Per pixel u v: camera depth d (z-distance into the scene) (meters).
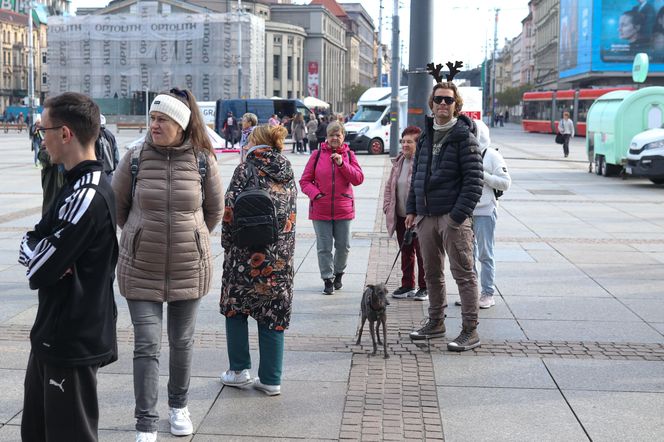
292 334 6.49
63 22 73.31
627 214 14.32
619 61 74.75
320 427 4.59
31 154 31.28
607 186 19.64
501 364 5.75
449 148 6.00
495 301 7.64
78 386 3.34
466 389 5.23
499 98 125.62
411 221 6.36
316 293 7.99
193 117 4.34
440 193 6.04
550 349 6.11
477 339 6.13
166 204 4.28
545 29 114.44
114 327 3.48
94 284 3.33
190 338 4.54
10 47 105.44
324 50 111.31
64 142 3.32
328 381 5.37
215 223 4.57
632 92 21.17
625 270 9.16
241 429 4.55
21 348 5.98
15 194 16.83
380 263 9.59
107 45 72.94
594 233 12.02
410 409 4.88
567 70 85.56
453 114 6.02
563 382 5.37
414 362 5.79
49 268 3.19
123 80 73.00
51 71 74.06
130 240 4.29
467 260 6.09
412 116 14.88
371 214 14.20
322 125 30.95
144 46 72.56
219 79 71.88
